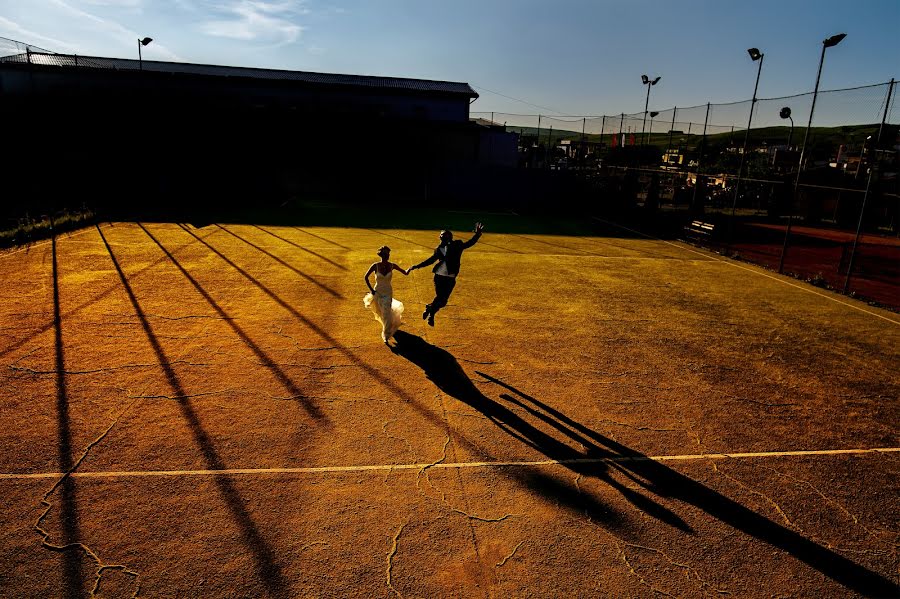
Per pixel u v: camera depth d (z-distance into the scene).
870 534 4.40
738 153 34.91
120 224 17.95
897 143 22.25
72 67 31.39
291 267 12.58
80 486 4.43
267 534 4.02
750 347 8.80
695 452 5.52
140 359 6.98
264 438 5.28
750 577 3.86
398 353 7.64
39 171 25.33
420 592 3.56
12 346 7.23
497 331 8.89
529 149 38.06
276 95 34.16
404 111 36.31
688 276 14.20
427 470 4.92
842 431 6.14
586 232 22.16
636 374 7.43
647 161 27.27
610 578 3.77
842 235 24.02
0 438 5.05
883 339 9.62
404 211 26.34
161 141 27.42
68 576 3.54
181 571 3.63
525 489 4.73
